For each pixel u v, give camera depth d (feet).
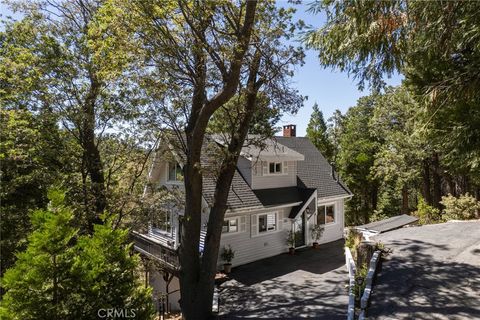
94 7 42.37
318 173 71.56
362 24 17.19
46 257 17.37
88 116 40.88
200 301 34.40
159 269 46.42
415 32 17.61
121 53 32.73
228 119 40.88
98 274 18.95
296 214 57.16
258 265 50.83
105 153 46.52
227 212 47.91
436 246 33.35
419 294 23.03
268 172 58.13
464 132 31.07
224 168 36.29
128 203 42.80
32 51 39.88
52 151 41.34
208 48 31.35
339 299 34.99
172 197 45.47
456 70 25.13
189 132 37.24
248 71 36.91
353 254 41.16
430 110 23.73
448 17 16.56
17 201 44.29
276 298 37.29
